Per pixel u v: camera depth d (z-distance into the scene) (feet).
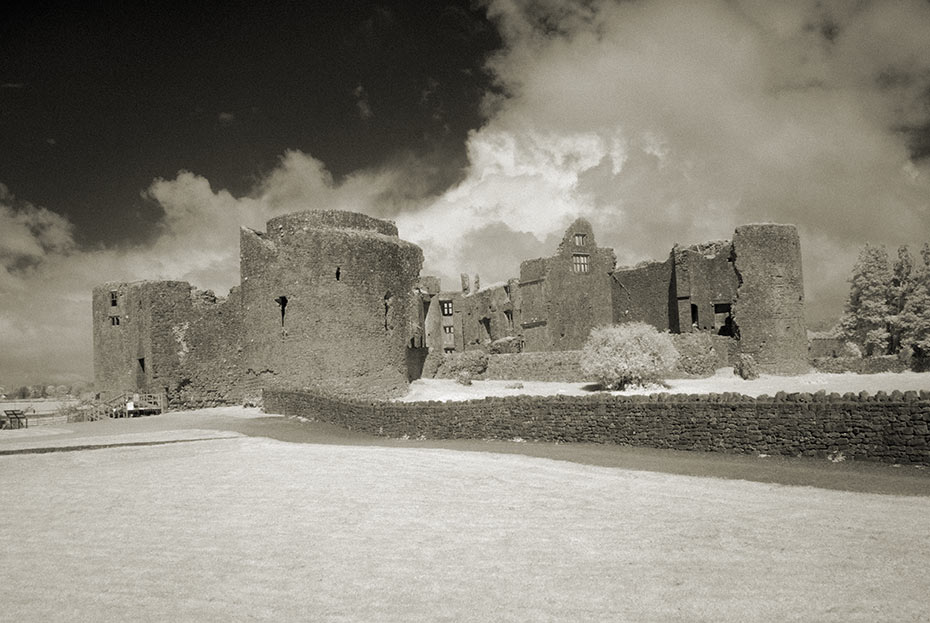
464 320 286.66
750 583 30.48
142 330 148.15
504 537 38.65
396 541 38.40
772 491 48.47
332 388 128.67
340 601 29.99
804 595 28.94
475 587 31.12
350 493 51.11
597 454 68.03
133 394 143.84
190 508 47.62
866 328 229.66
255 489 53.36
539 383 174.40
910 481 49.08
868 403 56.29
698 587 30.22
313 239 138.10
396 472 59.72
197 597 30.96
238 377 151.33
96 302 166.09
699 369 176.45
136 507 48.55
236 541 39.24
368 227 151.23
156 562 35.96
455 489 52.06
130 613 29.43
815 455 58.90
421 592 30.73
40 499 52.31
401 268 153.38
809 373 185.98
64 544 39.96
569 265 240.53
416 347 178.09
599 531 39.32
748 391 142.92
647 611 27.94
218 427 104.78
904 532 36.96
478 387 163.94
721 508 43.91
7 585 33.40
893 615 26.73
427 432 90.94
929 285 222.48
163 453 75.77
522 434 82.48
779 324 184.65
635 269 237.04
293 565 34.78
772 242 186.91
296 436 95.55
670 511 43.50
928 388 138.62
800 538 36.63
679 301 211.20
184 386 145.07
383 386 143.74
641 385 152.15
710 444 66.23
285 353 138.00
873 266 229.25
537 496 49.06
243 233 149.07
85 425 119.85
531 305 242.58
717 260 205.98
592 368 155.02
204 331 148.05
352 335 139.54
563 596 29.78
